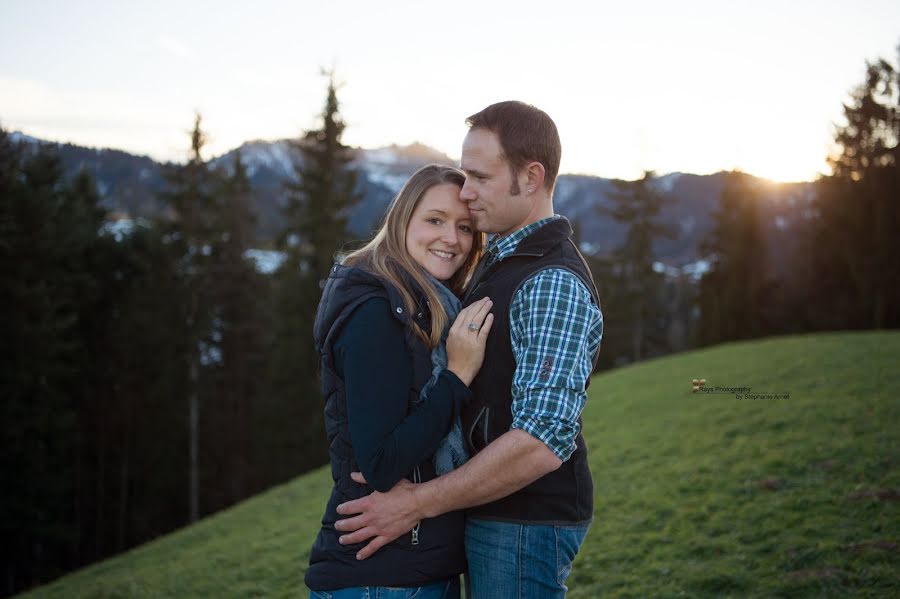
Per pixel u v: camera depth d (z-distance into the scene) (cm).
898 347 1071
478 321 190
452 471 183
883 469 520
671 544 477
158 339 2233
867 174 2564
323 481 1110
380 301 189
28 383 1777
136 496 2200
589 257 3672
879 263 2438
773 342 1545
